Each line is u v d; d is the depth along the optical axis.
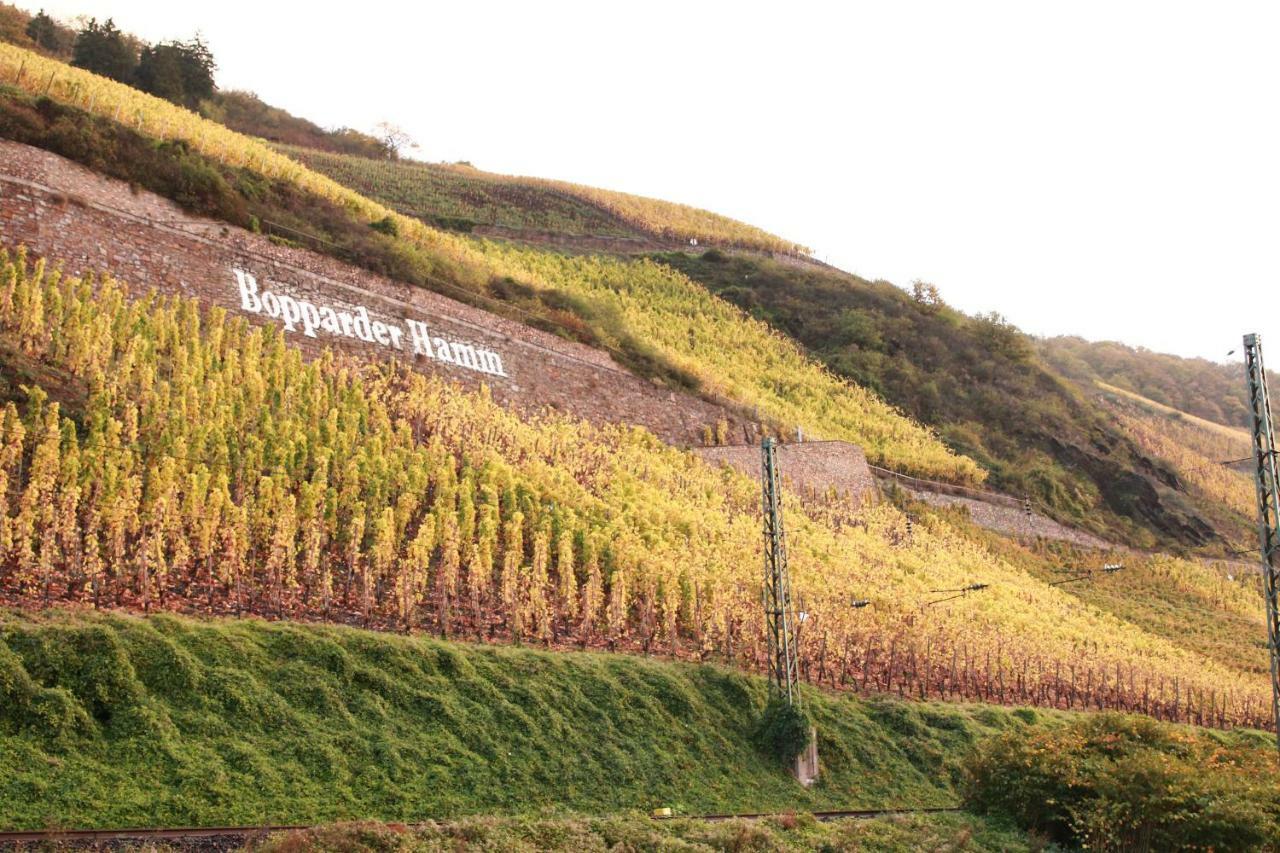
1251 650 75.56
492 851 27.06
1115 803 34.22
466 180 138.25
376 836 26.20
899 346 121.44
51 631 30.16
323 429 46.97
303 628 35.31
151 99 72.81
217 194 57.41
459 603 42.72
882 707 46.25
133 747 28.44
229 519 37.88
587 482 56.97
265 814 28.06
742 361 100.50
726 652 46.81
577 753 35.56
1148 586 88.69
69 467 36.47
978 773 39.03
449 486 47.09
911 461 92.44
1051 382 127.69
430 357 61.47
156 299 51.47
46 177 50.56
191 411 43.88
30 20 115.38
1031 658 56.16
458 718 34.38
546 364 67.69
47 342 44.41
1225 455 158.88
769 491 43.16
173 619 33.22
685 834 31.05
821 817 37.84
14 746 27.02
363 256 62.19
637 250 129.62
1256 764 36.53
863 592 54.62
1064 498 105.31
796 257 145.38
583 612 44.81
